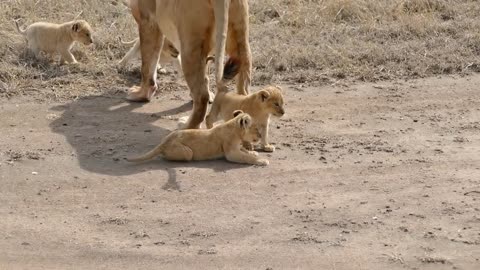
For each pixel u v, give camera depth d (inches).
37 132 559.5
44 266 401.1
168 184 481.1
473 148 538.6
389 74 676.1
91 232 431.8
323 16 784.3
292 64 690.8
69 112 596.7
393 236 428.5
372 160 518.3
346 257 408.8
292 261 404.8
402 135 559.5
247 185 481.1
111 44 719.7
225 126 508.7
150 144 541.0
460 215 449.1
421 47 719.7
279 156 523.5
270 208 455.5
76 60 694.5
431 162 515.5
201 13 508.7
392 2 804.0
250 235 428.1
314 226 437.4
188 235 427.8
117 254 411.2
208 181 484.7
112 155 522.6
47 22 723.4
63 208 456.4
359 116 593.9
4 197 468.4
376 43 732.7
